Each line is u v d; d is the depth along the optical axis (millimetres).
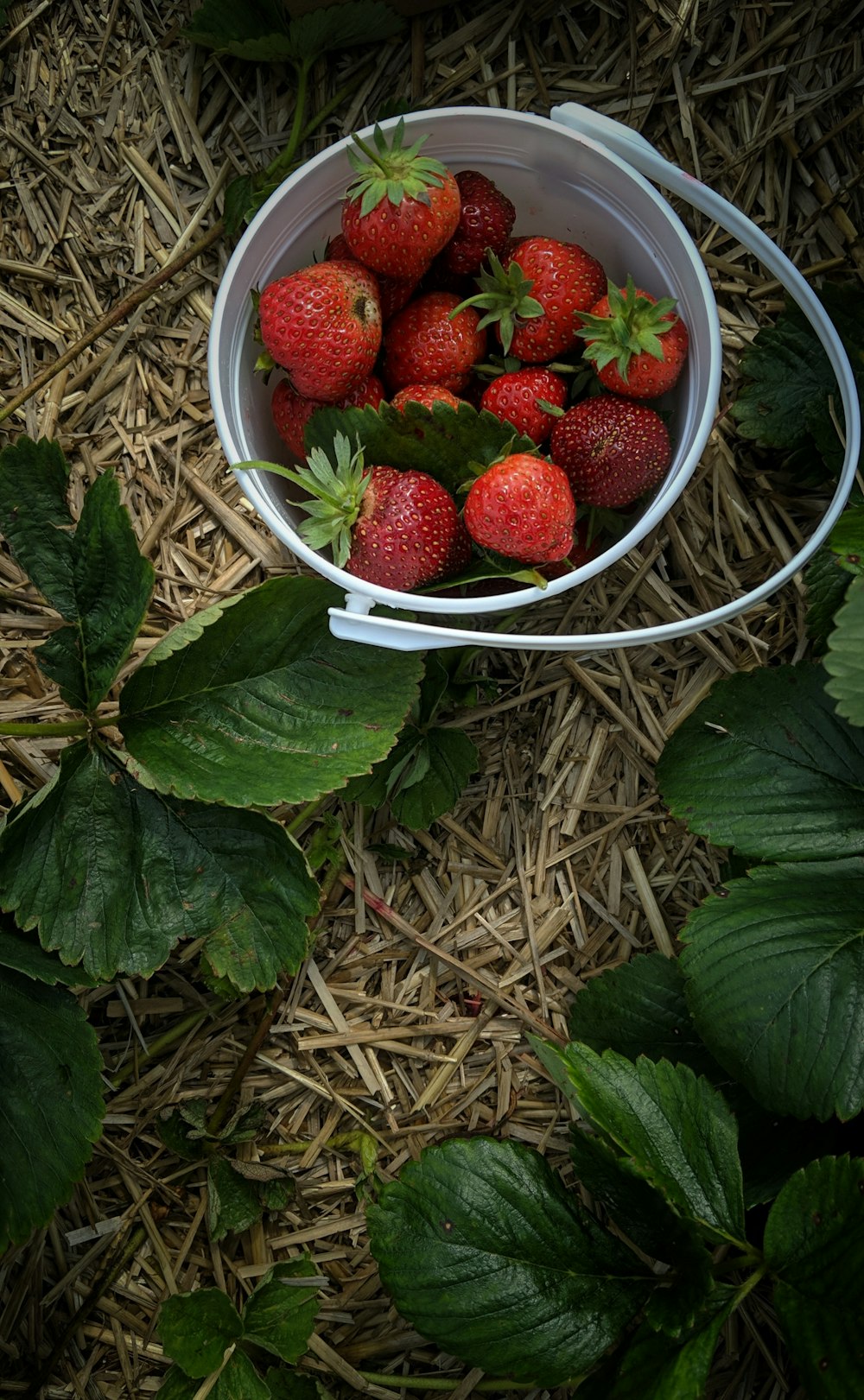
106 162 620
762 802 558
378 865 616
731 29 601
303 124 611
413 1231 523
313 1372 591
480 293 553
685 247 520
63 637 550
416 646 507
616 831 615
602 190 543
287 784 544
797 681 565
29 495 542
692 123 607
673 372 525
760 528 610
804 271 608
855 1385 474
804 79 602
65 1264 599
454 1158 531
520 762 618
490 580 550
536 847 616
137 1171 603
